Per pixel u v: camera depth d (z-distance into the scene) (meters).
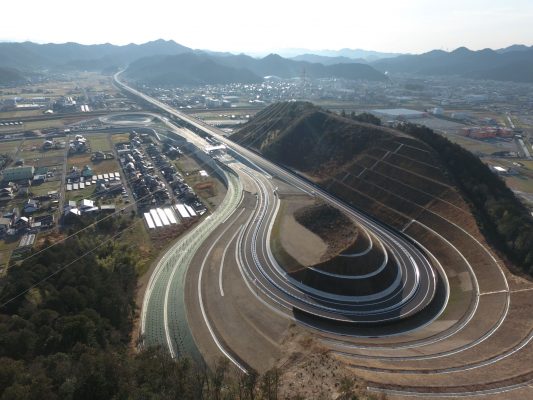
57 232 144.38
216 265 120.25
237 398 65.75
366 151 182.88
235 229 142.75
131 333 91.12
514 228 119.69
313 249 121.69
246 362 81.12
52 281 99.25
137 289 109.38
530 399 66.31
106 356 65.44
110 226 147.38
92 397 58.97
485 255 114.06
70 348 74.75
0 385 59.38
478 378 72.50
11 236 141.88
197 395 63.06
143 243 137.50
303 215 143.00
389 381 71.19
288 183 187.75
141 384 62.59
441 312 101.38
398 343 87.88
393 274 113.56
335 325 95.69
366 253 113.56
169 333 91.25
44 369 65.00
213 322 94.94
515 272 106.75
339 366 75.88
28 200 171.25
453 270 115.75
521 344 81.06
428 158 159.00
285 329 92.94
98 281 98.19
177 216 159.38
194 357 82.94
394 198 152.00
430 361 79.12
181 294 106.50
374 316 98.88
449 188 142.38
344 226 128.25
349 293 105.94
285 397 66.94
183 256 126.62
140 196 178.38
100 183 191.62
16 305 91.19
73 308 87.12
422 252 125.88
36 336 75.62
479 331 88.94
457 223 129.00
